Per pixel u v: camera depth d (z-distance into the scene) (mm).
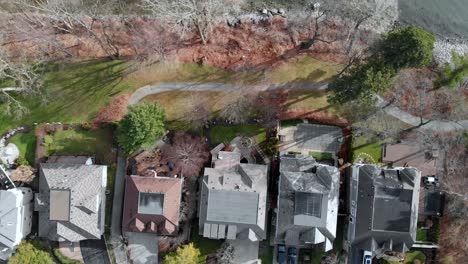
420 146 80125
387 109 80938
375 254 78062
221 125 80250
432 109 81125
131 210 76625
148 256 79250
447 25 85375
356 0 83875
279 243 78125
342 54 82000
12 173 79062
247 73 81500
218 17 83750
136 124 73312
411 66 71500
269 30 83500
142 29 83375
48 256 77062
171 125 80250
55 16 77625
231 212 74938
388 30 84062
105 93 81562
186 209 78375
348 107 80375
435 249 79562
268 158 79562
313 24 83750
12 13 81688
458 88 81875
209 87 81312
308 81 81250
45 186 76938
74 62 82500
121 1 85062
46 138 80312
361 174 75625
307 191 73812
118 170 80312
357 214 75625
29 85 79812
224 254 77688
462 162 80250
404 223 74312
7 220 74188
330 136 80375
